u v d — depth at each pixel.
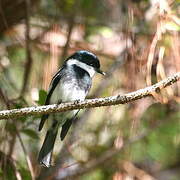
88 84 9.88
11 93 11.13
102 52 12.56
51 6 12.20
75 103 7.26
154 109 12.41
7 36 11.92
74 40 12.35
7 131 9.62
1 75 11.16
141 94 7.36
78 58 10.02
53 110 7.27
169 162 14.02
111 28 12.52
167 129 12.66
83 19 12.40
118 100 7.30
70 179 11.34
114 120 11.67
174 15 9.59
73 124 11.80
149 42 10.72
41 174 10.84
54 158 11.21
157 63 9.85
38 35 11.62
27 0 10.57
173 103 12.15
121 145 11.47
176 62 9.98
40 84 11.18
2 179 9.30
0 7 10.41
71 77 9.74
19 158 10.88
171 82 7.41
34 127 10.55
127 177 11.84
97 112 12.10
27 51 10.59
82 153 11.70
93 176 12.26
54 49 11.12
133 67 10.48
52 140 9.41
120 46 12.62
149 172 13.76
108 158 11.54
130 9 10.69
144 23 11.24
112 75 11.44
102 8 12.95
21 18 11.13
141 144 12.98
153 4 10.36
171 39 9.72
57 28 11.50
